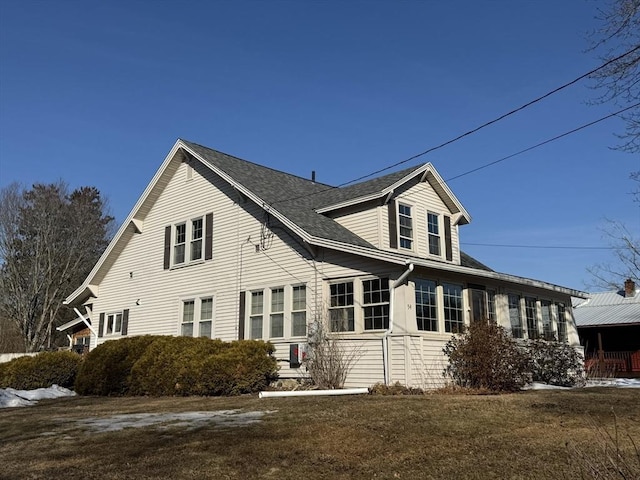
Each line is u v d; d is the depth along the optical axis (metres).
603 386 18.27
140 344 17.08
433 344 14.99
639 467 5.63
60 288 45.31
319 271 16.52
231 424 9.02
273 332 17.48
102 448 7.62
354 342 15.21
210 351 15.88
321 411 9.93
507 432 8.22
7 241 43.94
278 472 6.36
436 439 7.79
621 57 9.87
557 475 5.98
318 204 19.08
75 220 47.16
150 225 23.14
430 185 19.25
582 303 33.84
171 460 6.87
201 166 21.31
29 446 7.98
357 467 6.52
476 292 17.45
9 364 19.39
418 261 14.28
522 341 18.52
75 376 19.55
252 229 18.88
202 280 20.23
